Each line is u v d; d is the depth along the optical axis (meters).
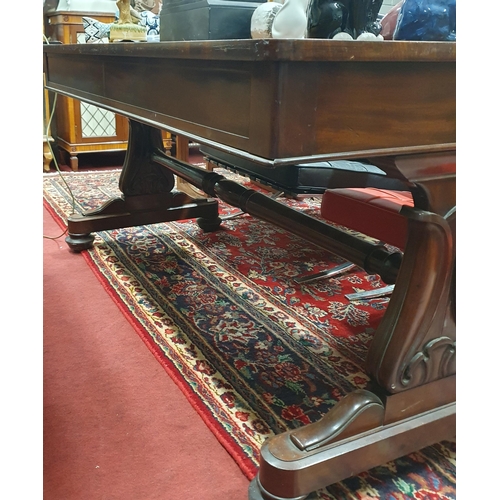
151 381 1.19
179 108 0.89
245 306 1.58
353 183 1.74
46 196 2.72
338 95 0.67
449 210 0.86
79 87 1.51
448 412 0.97
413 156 0.79
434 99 0.76
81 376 1.20
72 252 1.98
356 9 0.85
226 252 2.04
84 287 1.67
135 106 1.10
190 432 1.03
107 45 1.14
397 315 0.89
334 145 0.68
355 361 1.30
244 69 0.68
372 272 1.29
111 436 1.01
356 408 0.89
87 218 1.98
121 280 1.72
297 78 0.63
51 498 0.86
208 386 1.17
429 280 0.87
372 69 0.69
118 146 3.46
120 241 2.12
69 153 3.44
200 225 2.28
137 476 0.91
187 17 1.22
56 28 3.16
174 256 1.97
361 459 0.88
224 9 1.14
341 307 1.61
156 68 0.96
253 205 1.67
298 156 0.65
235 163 1.94
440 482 0.93
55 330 1.39
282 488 0.82
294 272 1.87
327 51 0.62
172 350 1.31
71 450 0.97
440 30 0.83
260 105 0.65
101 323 1.44
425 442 0.96
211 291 1.67
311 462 0.83
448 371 0.96
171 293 1.64
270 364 1.27
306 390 1.17
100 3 3.17
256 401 1.12
